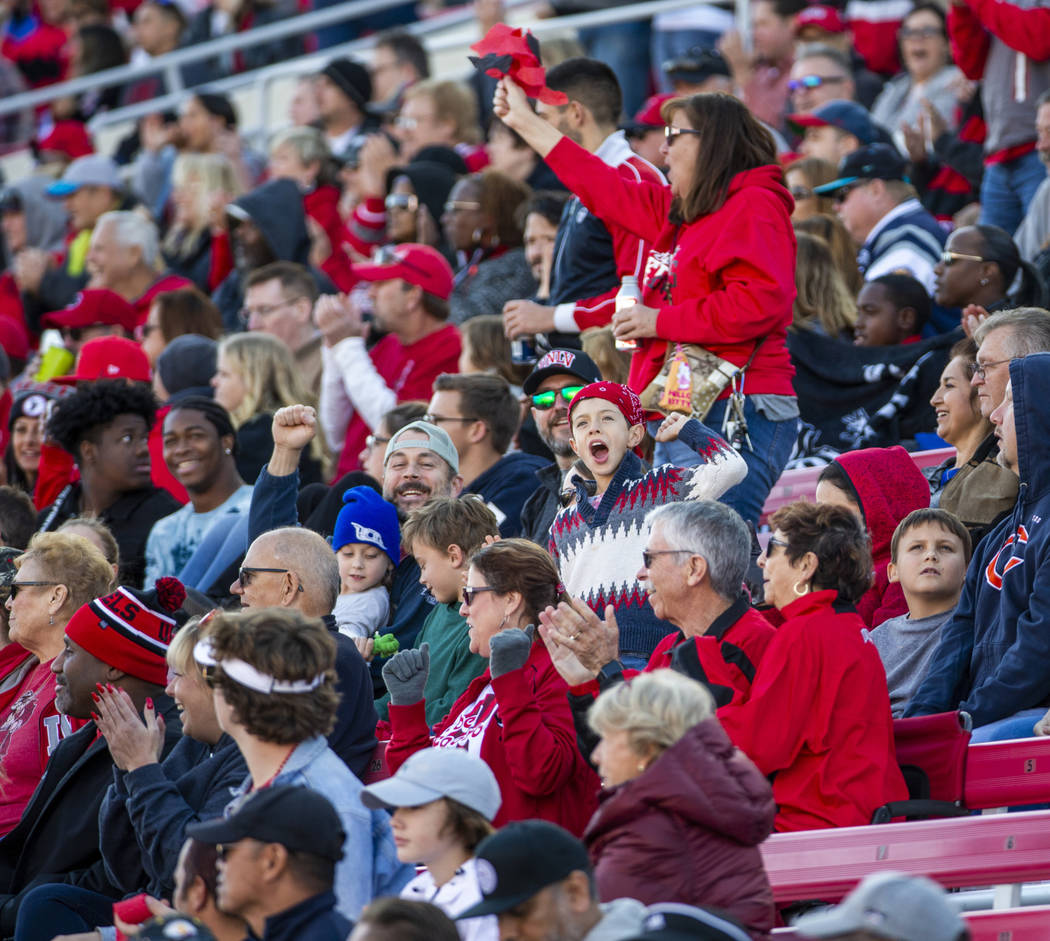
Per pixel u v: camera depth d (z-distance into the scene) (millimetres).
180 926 14336
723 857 14234
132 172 56188
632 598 21188
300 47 59906
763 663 18062
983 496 23406
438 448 25359
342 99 49562
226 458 29406
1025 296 29156
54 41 65438
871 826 17156
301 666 16328
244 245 41094
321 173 43656
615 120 27250
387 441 27938
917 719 18766
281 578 20141
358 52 56406
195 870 15367
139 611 21422
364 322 37062
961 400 24688
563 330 26781
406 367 33406
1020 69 36438
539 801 17922
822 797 17672
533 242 31734
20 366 44156
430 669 22188
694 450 21531
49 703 23656
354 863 16453
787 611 18453
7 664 24781
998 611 20750
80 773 21016
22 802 23281
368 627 23734
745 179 23141
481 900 13383
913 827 17078
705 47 44875
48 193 48656
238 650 16297
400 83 51781
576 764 17922
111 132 61594
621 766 14570
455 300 35312
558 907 12992
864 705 17969
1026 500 20953
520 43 24281
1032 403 20891
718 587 18688
